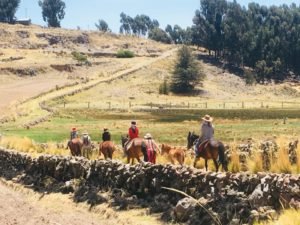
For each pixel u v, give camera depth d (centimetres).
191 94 14875
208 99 14050
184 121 7094
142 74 16238
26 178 2850
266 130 5272
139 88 14238
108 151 2614
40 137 5088
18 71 15588
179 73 15075
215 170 2123
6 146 3709
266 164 1947
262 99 14950
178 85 15012
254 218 1495
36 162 2853
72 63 17275
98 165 2344
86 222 1919
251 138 4312
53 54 19488
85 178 2420
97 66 17838
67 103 10531
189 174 1834
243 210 1561
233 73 19762
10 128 6225
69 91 11956
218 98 14712
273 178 1538
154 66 17500
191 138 2741
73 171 2523
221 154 1991
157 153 2448
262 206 1523
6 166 3247
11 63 16550
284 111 9631
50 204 2262
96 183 2323
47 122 7012
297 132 4884
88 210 2103
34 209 2173
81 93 12319
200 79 15388
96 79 14562
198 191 1769
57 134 5406
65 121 7175
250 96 16000
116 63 18288
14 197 2473
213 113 9075
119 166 2216
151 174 2030
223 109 10431
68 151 3300
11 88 12900
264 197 1526
